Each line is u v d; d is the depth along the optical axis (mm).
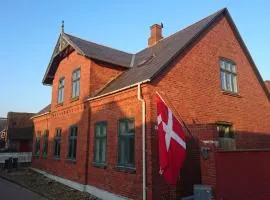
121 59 16422
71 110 16094
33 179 17719
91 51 15422
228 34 15078
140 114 10617
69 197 12281
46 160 19250
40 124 21906
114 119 12117
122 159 11328
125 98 11500
